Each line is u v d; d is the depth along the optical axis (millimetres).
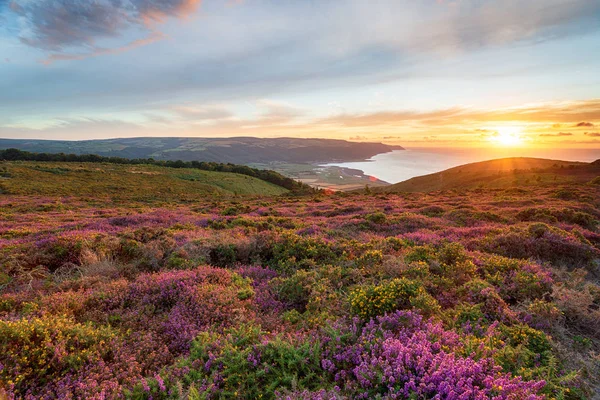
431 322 5207
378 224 15891
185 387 4070
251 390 3959
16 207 33219
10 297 6680
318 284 7223
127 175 95938
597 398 3906
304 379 4086
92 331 5082
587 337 5234
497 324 5328
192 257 9703
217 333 5418
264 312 6484
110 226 16734
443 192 44219
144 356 4898
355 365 4309
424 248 9445
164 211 25703
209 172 123625
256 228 14547
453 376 3680
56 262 9633
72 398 3832
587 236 11992
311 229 14203
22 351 4258
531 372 3992
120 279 7809
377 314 5691
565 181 70062
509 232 11273
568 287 6980
